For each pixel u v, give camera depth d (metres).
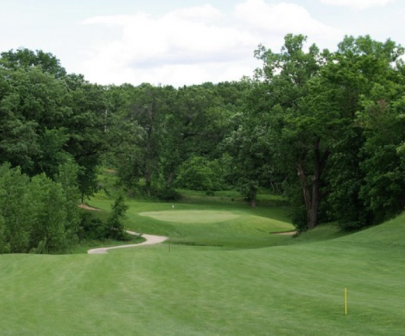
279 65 44.44
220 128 90.31
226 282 15.06
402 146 25.19
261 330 9.38
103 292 14.04
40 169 43.94
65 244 34.06
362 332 8.94
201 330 9.61
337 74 34.69
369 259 19.75
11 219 29.59
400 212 31.92
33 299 13.35
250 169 80.56
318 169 43.88
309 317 10.27
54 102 44.28
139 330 9.76
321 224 44.75
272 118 41.91
